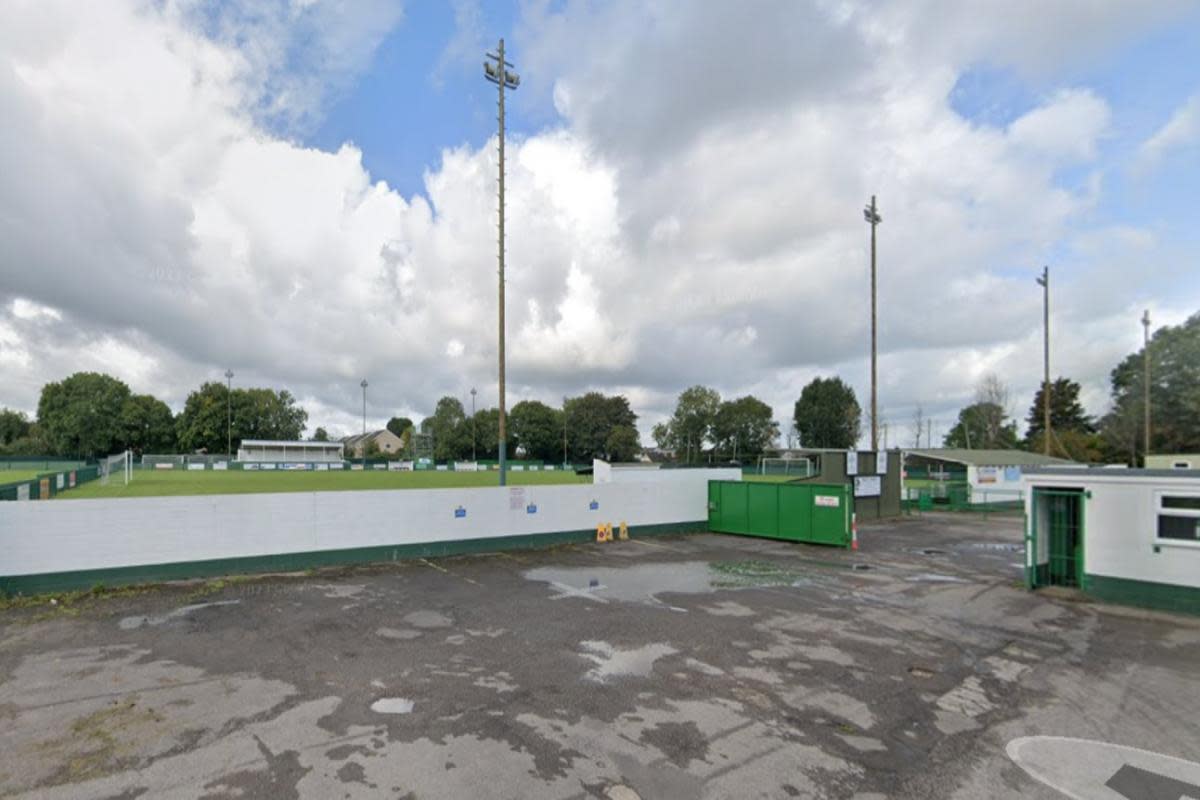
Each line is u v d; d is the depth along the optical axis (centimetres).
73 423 9419
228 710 625
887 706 664
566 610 1067
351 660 788
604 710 639
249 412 10888
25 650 820
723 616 1040
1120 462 5838
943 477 4097
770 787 490
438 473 7119
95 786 477
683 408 11319
